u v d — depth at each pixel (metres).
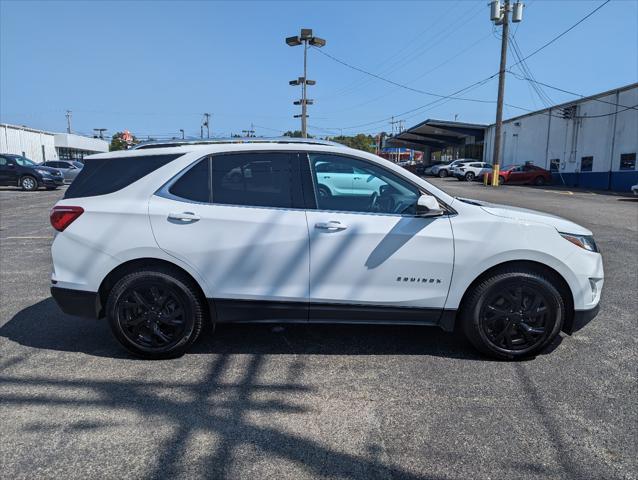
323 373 3.88
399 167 4.15
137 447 2.91
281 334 4.71
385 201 4.13
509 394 3.55
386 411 3.32
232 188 4.09
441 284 4.02
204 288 4.01
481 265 3.98
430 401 3.45
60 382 3.71
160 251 3.97
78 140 54.16
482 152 50.47
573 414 3.29
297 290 4.00
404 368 3.98
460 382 3.73
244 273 3.99
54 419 3.20
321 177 4.11
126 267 4.08
